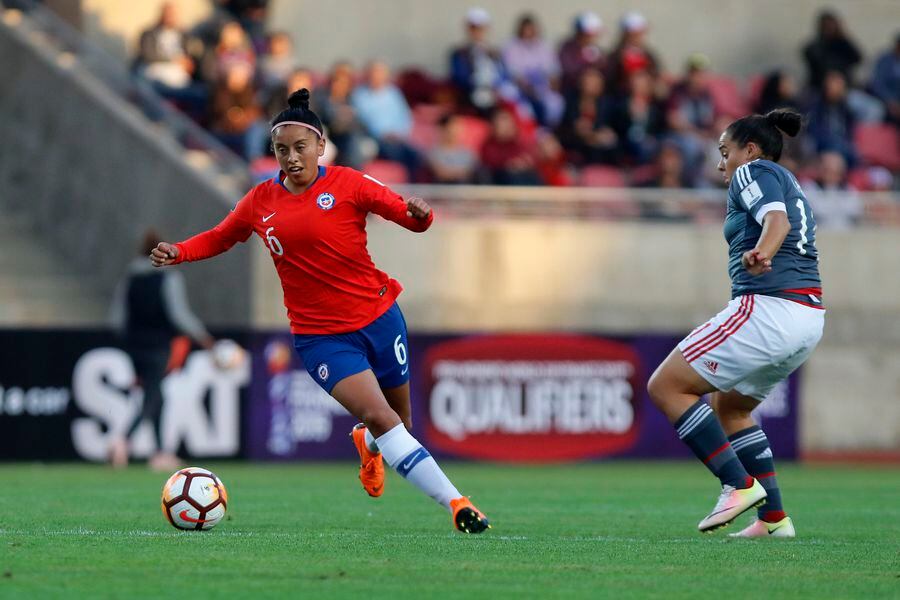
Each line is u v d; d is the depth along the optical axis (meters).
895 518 32.34
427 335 53.25
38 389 50.22
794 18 83.81
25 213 69.88
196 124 65.88
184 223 59.88
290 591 18.48
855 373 63.78
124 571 20.08
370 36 78.06
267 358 51.97
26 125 70.31
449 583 19.41
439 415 53.28
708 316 63.81
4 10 72.69
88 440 50.50
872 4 84.19
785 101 72.94
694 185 67.19
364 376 24.25
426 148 69.31
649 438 55.16
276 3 76.56
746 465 26.30
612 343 54.91
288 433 52.09
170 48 66.25
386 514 31.14
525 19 72.88
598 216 63.19
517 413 53.97
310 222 24.06
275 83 64.44
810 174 68.31
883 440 63.97
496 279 61.84
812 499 38.69
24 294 63.62
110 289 64.25
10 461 50.00
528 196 62.59
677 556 22.98
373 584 19.19
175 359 50.91
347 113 61.78
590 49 73.19
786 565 21.95
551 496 38.25
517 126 66.75
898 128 76.88
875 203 64.62
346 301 24.48
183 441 51.06
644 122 69.44
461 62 71.19
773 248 23.86
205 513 25.78
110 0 71.25
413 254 61.03
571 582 19.72
